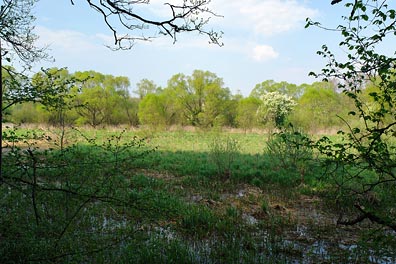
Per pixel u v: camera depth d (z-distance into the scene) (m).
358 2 4.07
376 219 4.78
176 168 16.17
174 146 25.09
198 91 51.88
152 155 19.09
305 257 6.67
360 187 10.12
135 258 6.01
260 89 68.94
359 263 6.32
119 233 6.96
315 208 10.32
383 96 4.64
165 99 52.81
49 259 4.53
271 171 14.74
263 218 9.27
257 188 13.02
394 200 6.02
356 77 4.64
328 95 38.88
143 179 12.88
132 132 37.31
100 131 38.28
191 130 44.59
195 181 13.67
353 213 9.60
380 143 4.57
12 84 5.77
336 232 8.16
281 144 14.30
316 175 12.51
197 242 7.27
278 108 40.56
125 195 9.13
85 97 46.59
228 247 6.90
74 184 6.88
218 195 11.57
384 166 4.52
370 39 4.30
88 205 8.49
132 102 55.03
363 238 5.44
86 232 6.93
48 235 5.68
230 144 15.41
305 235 8.00
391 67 4.37
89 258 5.78
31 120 38.84
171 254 6.20
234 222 8.70
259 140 31.17
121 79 52.28
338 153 4.62
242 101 49.16
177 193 11.77
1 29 5.55
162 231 7.40
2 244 5.25
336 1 4.05
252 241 7.24
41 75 6.22
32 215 7.01
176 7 4.23
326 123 34.59
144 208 5.40
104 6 4.32
